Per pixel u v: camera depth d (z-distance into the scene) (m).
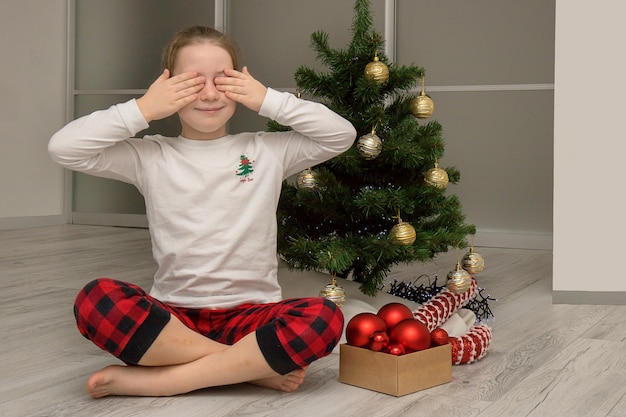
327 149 1.68
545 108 3.96
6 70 4.69
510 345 1.97
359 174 2.14
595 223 2.48
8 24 4.69
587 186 2.47
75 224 5.11
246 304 1.61
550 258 3.66
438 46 4.13
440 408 1.46
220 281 1.59
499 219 4.09
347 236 2.05
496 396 1.54
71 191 5.14
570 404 1.50
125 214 4.98
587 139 2.46
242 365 1.48
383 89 2.17
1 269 3.15
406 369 1.55
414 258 2.05
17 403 1.48
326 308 1.49
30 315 2.29
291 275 2.35
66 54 5.08
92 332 1.45
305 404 1.48
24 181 4.85
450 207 2.18
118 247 3.90
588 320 2.27
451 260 3.52
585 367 1.76
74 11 5.07
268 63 4.44
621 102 2.43
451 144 4.16
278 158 1.66
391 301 2.28
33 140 4.90
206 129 1.58
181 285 1.60
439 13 4.12
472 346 1.77
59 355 1.85
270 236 1.64
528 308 2.46
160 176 1.59
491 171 4.09
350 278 2.46
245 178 1.60
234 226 1.58
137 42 4.86
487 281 3.00
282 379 1.54
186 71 1.58
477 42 4.07
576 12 2.45
